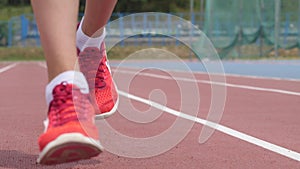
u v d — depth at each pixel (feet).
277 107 18.89
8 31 100.27
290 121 15.33
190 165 9.41
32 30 101.96
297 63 59.00
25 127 14.35
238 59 71.72
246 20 72.08
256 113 17.19
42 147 5.51
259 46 73.05
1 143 11.67
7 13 142.92
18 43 101.04
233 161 9.80
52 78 5.91
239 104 19.93
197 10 156.25
